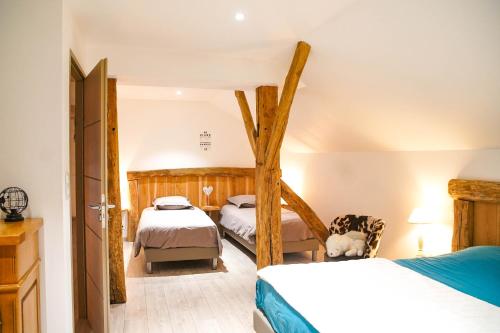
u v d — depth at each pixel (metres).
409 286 2.26
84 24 2.93
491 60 2.31
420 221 3.42
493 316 1.86
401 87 3.11
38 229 2.13
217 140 6.71
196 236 4.65
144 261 5.09
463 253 2.93
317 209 5.77
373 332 1.70
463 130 3.11
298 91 4.30
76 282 3.28
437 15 2.28
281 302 2.31
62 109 2.24
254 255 5.39
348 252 3.97
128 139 6.29
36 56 2.20
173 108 6.50
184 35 3.20
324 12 2.74
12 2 2.18
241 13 2.76
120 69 3.53
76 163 3.23
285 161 6.68
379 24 2.65
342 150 5.07
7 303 1.73
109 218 3.58
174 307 3.52
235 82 3.85
